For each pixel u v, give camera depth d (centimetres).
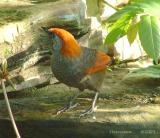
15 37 823
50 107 795
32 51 836
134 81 896
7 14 870
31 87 841
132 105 805
